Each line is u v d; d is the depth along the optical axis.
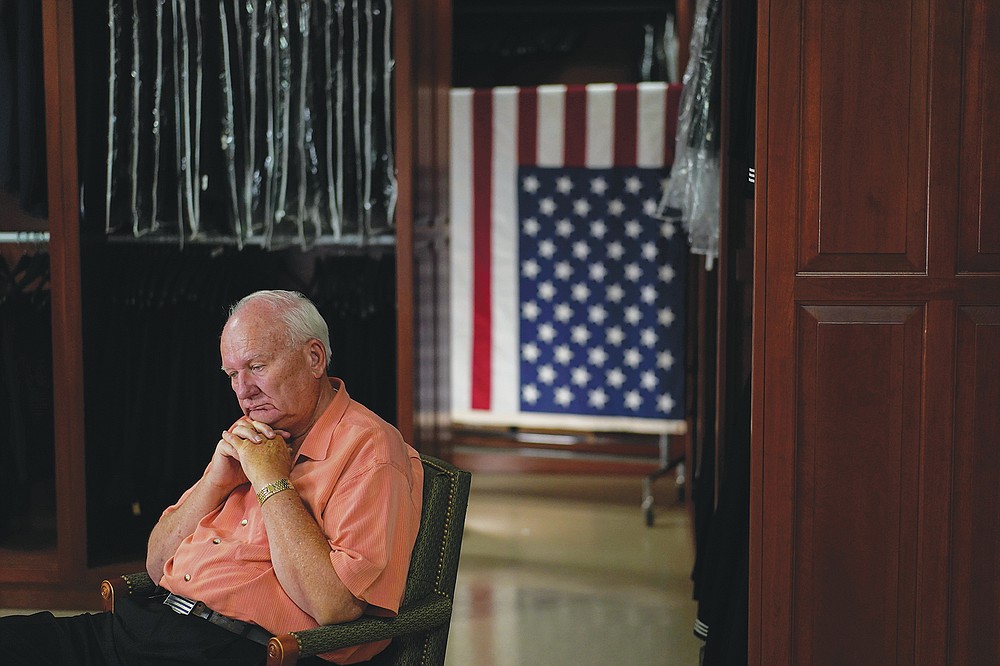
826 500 2.59
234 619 2.22
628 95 5.36
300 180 4.04
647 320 5.43
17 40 3.77
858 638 2.61
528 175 5.50
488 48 6.88
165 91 3.97
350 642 2.09
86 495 3.82
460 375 5.70
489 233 5.58
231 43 3.98
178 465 4.09
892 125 2.50
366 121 3.99
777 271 2.56
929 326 2.52
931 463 2.54
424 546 2.30
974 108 2.47
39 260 4.05
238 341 2.28
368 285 4.11
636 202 5.40
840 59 2.50
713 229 3.77
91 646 2.28
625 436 5.91
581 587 4.18
